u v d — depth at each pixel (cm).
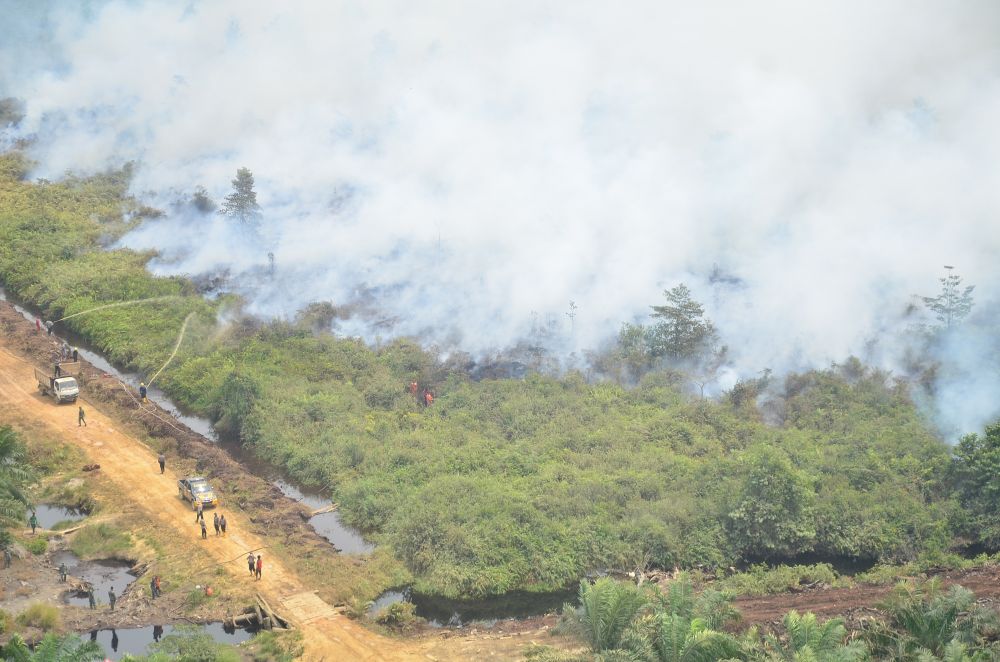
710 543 6400
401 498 6969
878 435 7619
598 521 6588
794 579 6069
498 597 6084
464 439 7819
